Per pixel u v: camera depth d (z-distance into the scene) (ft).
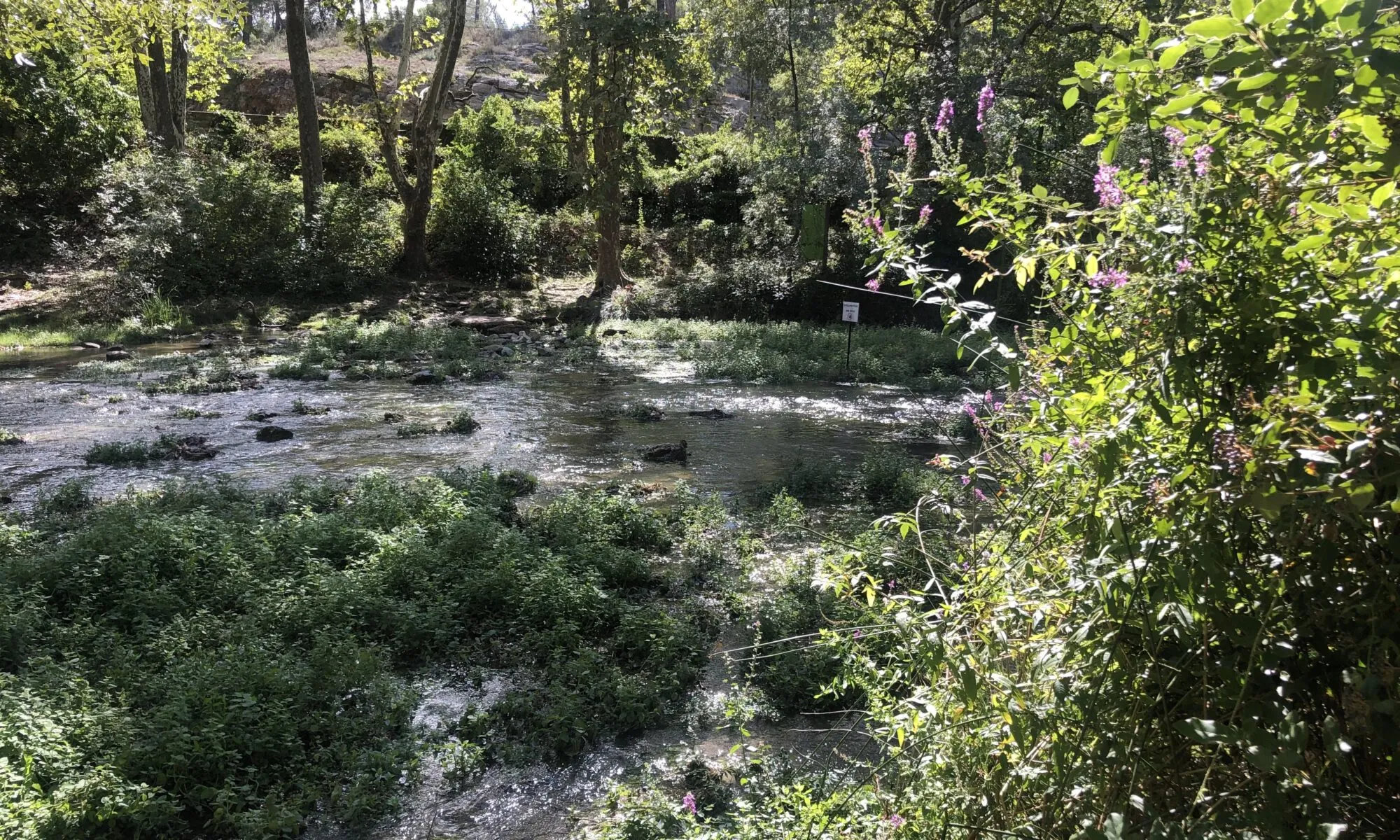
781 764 16.83
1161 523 6.80
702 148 133.59
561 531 29.45
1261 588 6.63
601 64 92.38
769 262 98.89
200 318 82.79
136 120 113.80
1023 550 9.12
